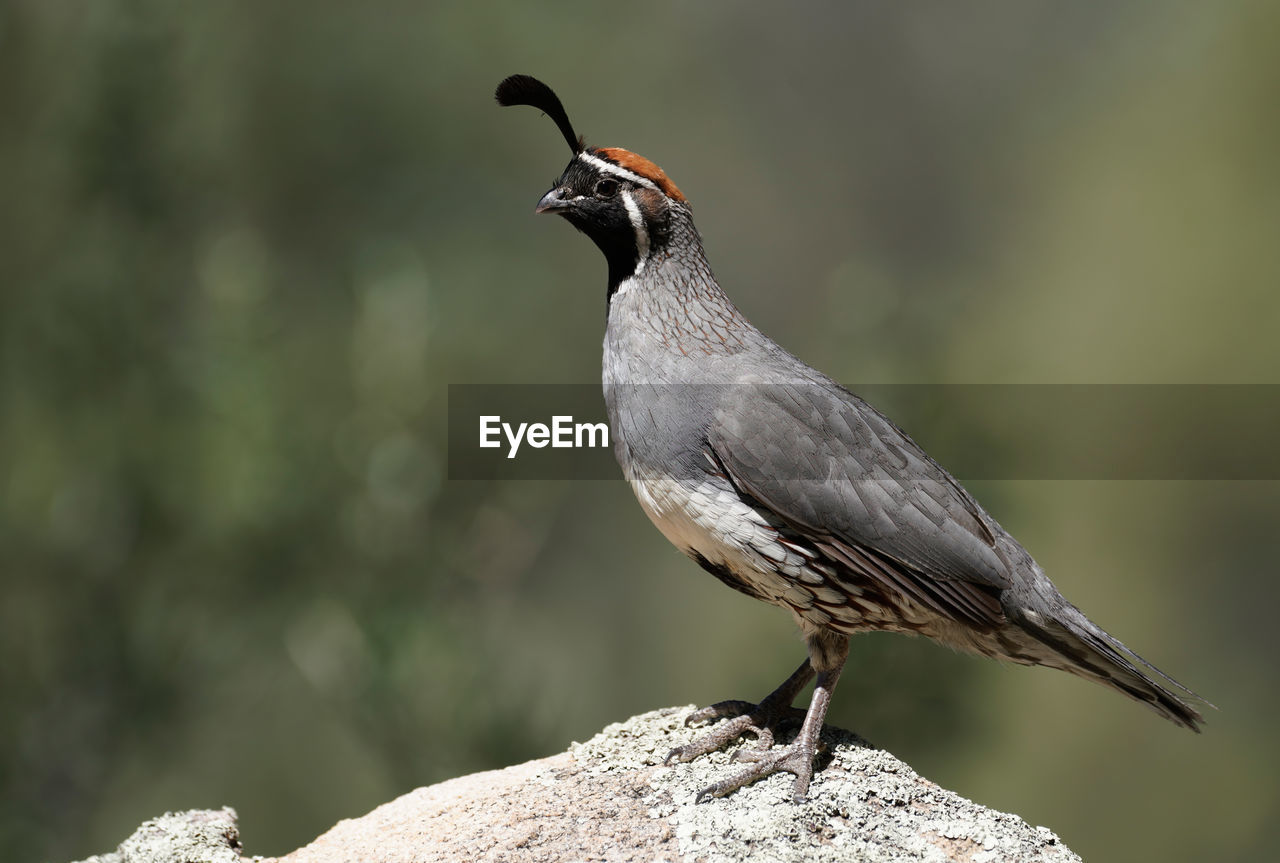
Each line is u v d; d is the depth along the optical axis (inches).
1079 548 647.1
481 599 464.4
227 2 590.2
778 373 256.5
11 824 450.3
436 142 666.8
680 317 261.9
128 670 457.7
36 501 464.8
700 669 625.6
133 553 465.1
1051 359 708.7
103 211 486.9
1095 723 601.3
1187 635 639.1
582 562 685.3
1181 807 595.5
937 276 915.4
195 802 529.7
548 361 665.0
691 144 908.6
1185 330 689.6
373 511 433.4
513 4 684.7
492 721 414.3
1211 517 647.1
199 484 448.5
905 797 227.1
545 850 211.3
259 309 471.2
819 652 251.3
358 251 562.3
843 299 386.0
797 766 230.8
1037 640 263.1
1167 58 826.2
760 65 967.6
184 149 501.4
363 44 649.0
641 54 776.9
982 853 211.2
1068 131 903.7
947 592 249.3
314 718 550.3
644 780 233.5
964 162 970.1
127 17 480.7
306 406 476.7
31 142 498.0
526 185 690.8
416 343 445.7
